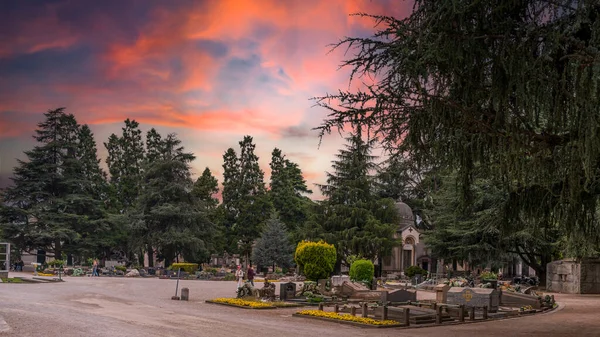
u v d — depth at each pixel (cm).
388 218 6856
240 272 3244
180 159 7719
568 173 1195
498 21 1144
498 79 1140
